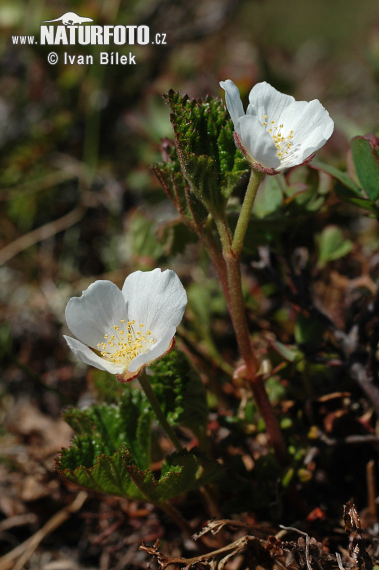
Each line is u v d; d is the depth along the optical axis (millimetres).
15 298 397
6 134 459
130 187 412
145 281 235
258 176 227
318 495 285
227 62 491
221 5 524
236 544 249
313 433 273
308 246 335
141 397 262
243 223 232
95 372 276
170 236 302
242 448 291
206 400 269
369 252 348
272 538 245
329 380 293
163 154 277
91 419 258
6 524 310
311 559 244
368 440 270
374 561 248
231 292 241
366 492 286
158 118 393
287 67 531
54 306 383
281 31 593
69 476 235
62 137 447
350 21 586
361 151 257
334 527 273
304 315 280
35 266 410
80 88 451
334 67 542
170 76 464
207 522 252
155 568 278
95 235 424
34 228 428
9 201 430
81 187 428
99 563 301
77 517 310
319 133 232
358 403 286
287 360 271
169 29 505
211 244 253
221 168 237
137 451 258
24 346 376
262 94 238
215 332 342
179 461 241
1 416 354
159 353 225
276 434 263
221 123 236
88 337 236
